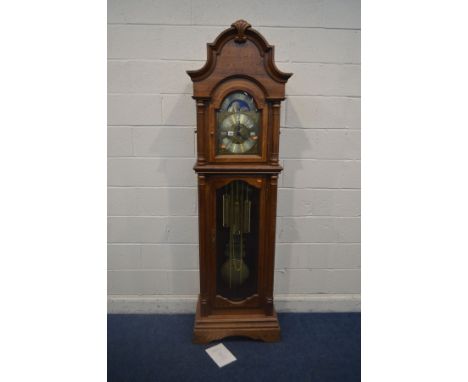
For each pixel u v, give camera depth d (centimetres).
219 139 156
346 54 180
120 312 206
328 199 197
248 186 165
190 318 203
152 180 191
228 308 180
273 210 165
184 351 175
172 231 198
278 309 209
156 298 206
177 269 204
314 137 188
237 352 175
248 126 155
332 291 209
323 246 203
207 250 171
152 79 179
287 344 180
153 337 186
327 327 195
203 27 175
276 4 174
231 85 150
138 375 160
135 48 176
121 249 199
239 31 143
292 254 204
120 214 195
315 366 166
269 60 146
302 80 182
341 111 186
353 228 201
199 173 158
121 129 184
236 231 172
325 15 176
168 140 186
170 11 173
